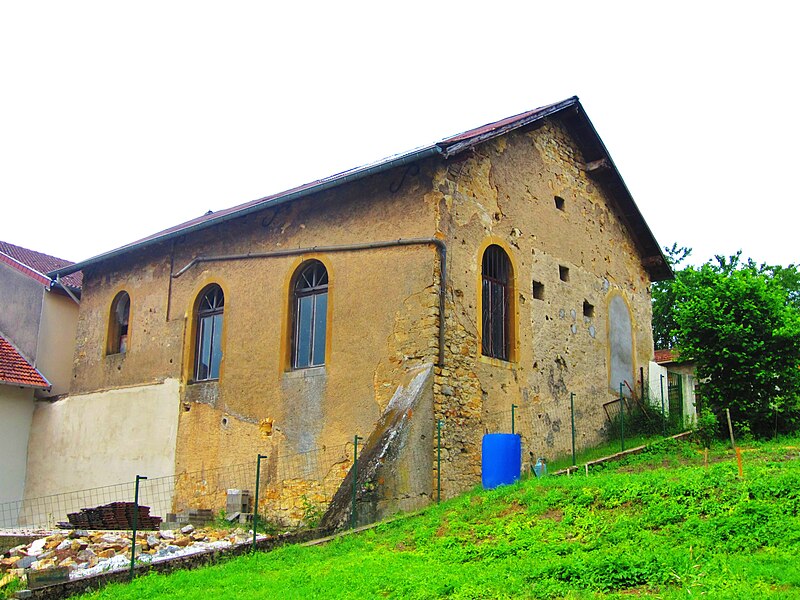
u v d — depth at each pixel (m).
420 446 11.33
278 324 14.01
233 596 7.33
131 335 17.02
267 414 13.75
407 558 8.12
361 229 13.22
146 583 8.14
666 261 18.66
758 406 14.10
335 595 6.99
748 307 14.36
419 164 12.73
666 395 17.81
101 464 16.50
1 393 17.86
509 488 10.19
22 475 17.92
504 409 13.18
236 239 15.28
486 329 13.33
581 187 16.77
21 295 20.50
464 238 12.92
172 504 14.85
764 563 6.44
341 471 12.41
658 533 7.64
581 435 15.05
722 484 8.50
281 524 12.92
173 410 15.45
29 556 9.58
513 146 14.74
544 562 7.22
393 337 12.35
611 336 16.73
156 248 17.00
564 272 15.66
